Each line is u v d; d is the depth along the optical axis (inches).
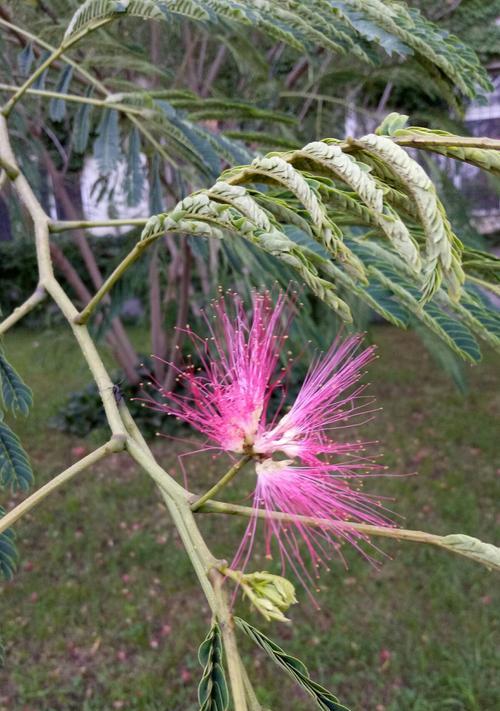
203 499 32.1
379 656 119.6
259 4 50.6
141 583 141.9
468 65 49.9
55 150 210.5
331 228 27.8
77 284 211.2
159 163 85.3
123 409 38.3
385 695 111.9
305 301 75.2
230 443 34.6
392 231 25.9
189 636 125.6
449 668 115.6
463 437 215.6
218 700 28.4
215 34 110.7
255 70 123.6
